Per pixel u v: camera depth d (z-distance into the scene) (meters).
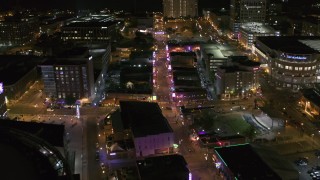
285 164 188.12
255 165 181.75
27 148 90.75
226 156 191.62
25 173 80.56
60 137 196.00
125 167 198.62
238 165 182.12
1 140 92.56
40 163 87.12
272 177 171.12
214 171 195.62
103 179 188.50
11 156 85.81
